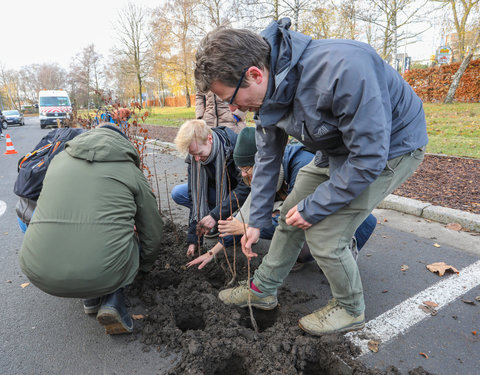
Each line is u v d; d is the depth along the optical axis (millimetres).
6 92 75062
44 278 1794
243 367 1853
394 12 16469
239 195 2646
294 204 1972
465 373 1708
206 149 2639
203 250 3023
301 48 1359
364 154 1349
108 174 1952
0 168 7883
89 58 39500
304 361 1828
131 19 30406
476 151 6215
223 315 2133
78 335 2104
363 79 1267
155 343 2004
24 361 1906
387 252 2939
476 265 2660
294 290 2475
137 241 2408
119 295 2021
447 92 16859
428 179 4723
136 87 36156
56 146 2586
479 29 14562
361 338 1964
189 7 24750
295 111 1456
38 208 1883
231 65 1323
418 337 1959
